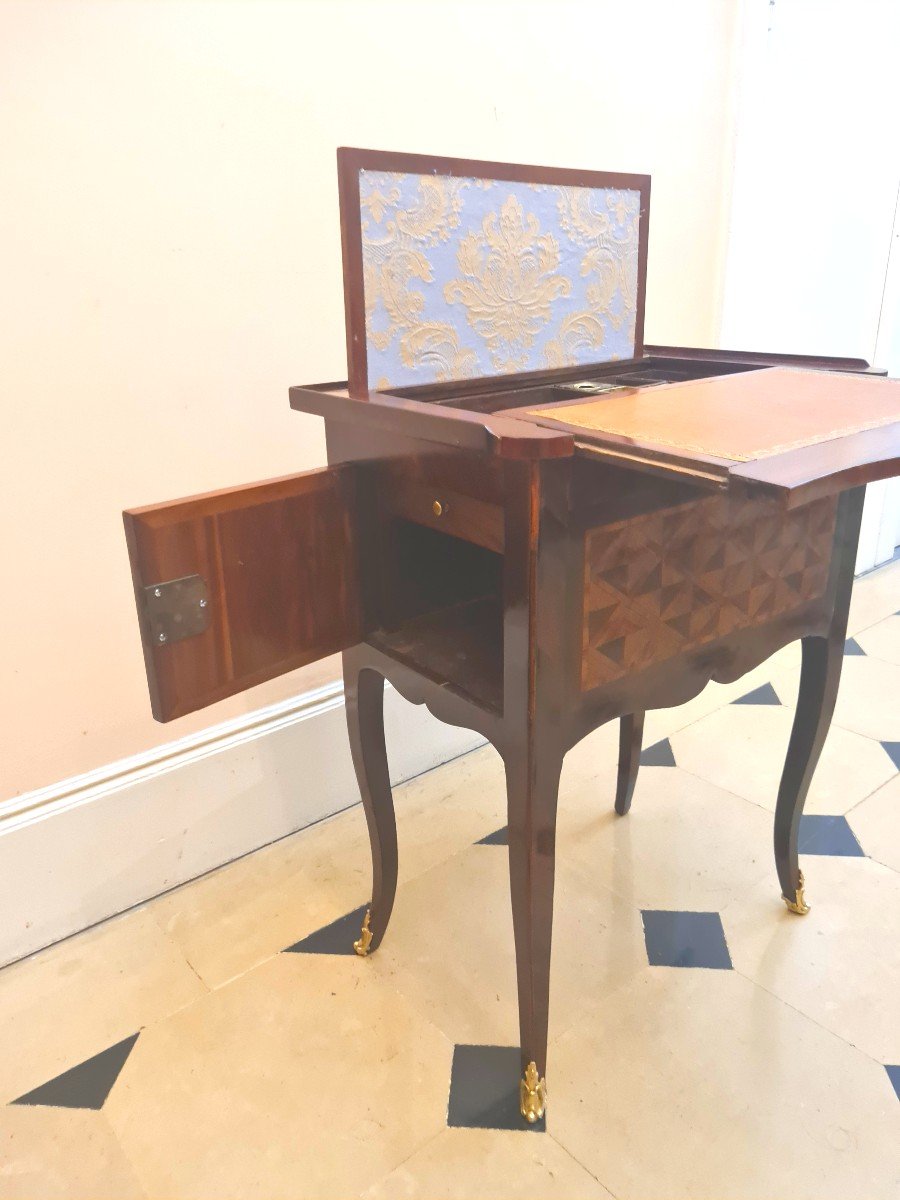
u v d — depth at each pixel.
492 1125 1.08
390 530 1.06
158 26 1.19
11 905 1.35
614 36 1.70
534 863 0.98
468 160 1.02
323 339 1.48
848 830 1.60
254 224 1.35
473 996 1.28
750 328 2.23
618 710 1.01
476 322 1.09
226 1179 1.03
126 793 1.42
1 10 1.07
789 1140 1.05
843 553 1.20
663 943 1.36
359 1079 1.15
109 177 1.20
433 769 1.83
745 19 1.90
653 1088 1.12
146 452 1.33
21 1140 1.08
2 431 1.20
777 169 2.10
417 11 1.42
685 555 0.99
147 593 0.87
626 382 1.19
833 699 1.29
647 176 1.21
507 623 0.89
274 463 1.47
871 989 1.27
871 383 1.06
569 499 0.85
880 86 2.18
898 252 2.38
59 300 1.20
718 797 1.72
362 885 1.51
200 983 1.31
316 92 1.36
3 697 1.28
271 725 1.57
